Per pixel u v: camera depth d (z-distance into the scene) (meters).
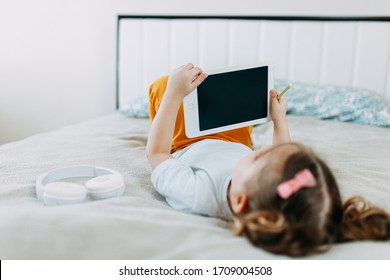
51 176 1.00
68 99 2.38
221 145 1.07
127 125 1.75
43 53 2.32
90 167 1.04
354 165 1.22
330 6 2.13
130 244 0.66
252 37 2.11
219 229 0.76
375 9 2.10
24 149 1.30
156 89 1.29
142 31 2.16
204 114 1.04
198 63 2.16
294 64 2.12
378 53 2.05
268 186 0.69
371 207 0.76
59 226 0.67
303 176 0.67
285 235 0.64
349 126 1.78
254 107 1.09
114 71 2.32
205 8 2.21
